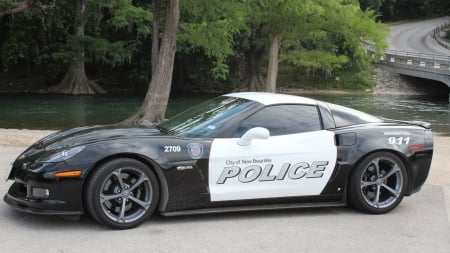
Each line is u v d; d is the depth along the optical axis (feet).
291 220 17.80
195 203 16.81
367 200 18.67
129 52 126.00
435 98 144.77
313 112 18.76
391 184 19.21
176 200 16.53
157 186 16.28
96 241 14.87
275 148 17.53
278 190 17.67
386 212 18.98
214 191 16.84
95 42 123.34
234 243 15.21
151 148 16.14
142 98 122.52
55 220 16.63
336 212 19.02
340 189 18.49
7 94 125.18
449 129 72.59
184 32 68.54
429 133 19.88
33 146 17.40
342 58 84.79
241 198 17.24
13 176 16.43
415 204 20.62
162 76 51.93
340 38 90.68
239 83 160.86
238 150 17.07
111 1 97.55
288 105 18.61
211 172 16.75
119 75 155.33
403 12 343.46
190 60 150.10
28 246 14.29
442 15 344.08
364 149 18.40
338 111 19.35
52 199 15.14
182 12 67.10
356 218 18.33
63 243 14.61
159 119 51.93
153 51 61.93
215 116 18.20
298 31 79.25
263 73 169.78
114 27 133.59
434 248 15.37
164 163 16.16
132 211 16.19
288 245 15.21
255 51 156.56
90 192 15.38
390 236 16.39
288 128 18.15
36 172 15.16
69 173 15.10
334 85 165.89
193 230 16.26
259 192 17.40
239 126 17.62
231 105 18.81
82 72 133.18
